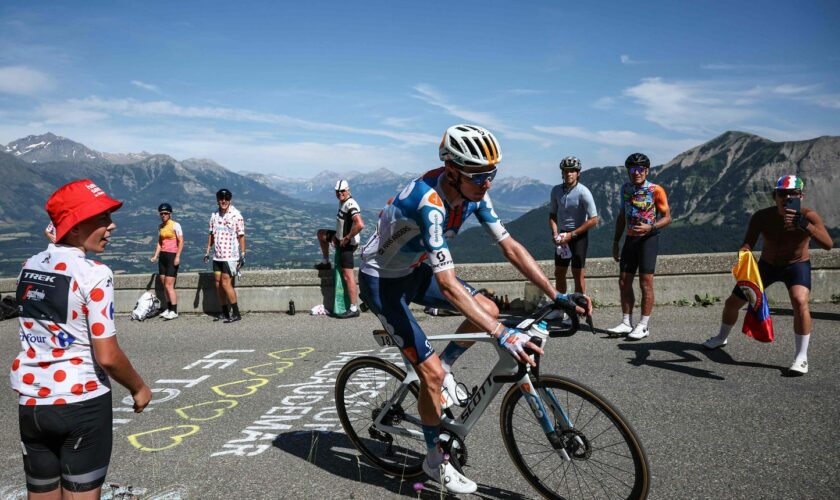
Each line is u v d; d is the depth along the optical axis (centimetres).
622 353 629
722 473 354
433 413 322
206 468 393
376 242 325
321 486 361
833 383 504
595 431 366
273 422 482
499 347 309
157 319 977
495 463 381
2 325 978
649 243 673
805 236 529
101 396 245
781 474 349
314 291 977
